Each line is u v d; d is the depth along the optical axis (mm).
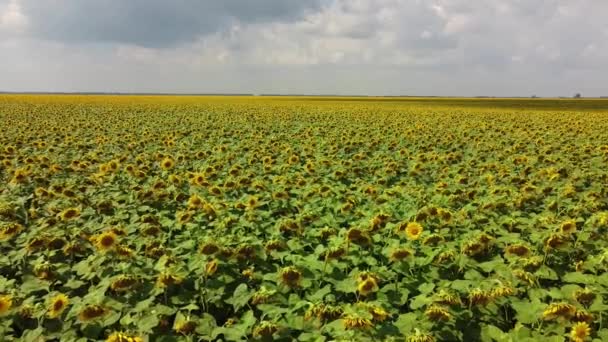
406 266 4367
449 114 31438
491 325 3447
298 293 4117
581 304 3574
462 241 4789
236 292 3941
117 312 3650
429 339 2938
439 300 3500
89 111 31406
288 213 6871
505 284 3781
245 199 7070
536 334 3266
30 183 8391
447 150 13273
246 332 3318
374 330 3246
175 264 4305
